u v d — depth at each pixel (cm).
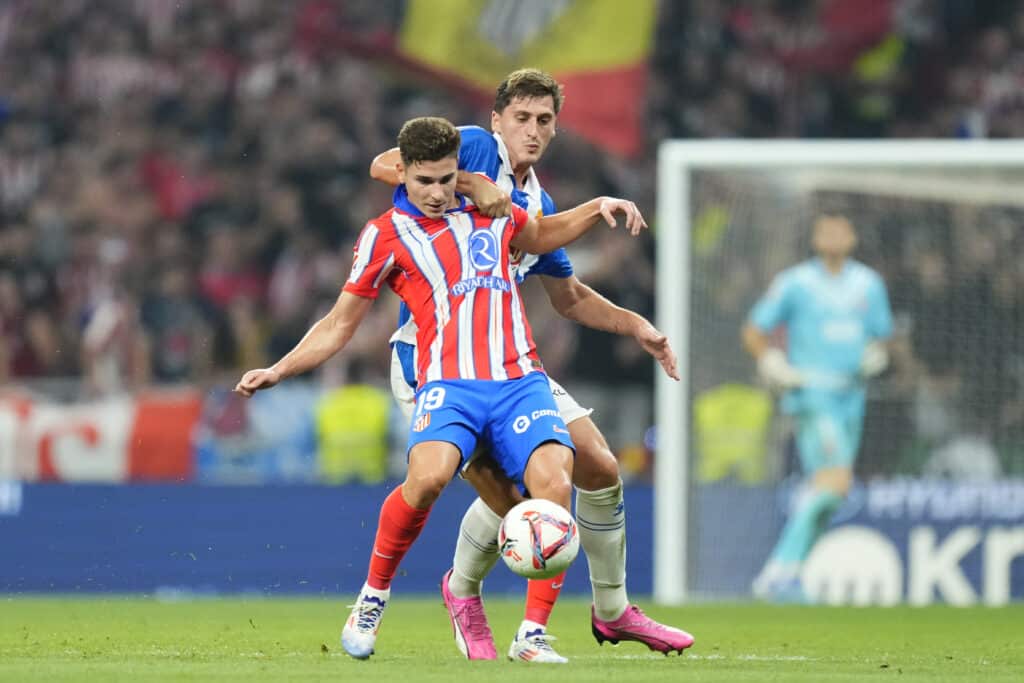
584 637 2542
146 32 6619
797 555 4316
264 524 4616
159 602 3984
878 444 4359
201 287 6106
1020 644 2422
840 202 4384
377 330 5534
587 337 5706
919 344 4391
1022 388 4384
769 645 2366
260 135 6481
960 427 4388
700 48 6619
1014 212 4416
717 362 4353
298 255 6212
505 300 1791
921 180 4403
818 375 4344
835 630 2859
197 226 6306
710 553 4309
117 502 4619
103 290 6066
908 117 6669
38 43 6594
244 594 4584
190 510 4622
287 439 4791
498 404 1752
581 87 6488
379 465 4788
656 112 6512
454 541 4575
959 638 2608
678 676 1566
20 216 6297
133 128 6506
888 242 4397
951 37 6700
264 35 6600
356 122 6500
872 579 4322
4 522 4597
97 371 5775
